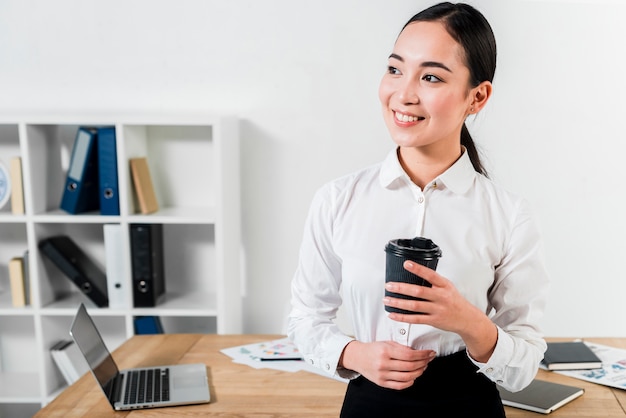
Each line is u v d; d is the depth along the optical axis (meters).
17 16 2.70
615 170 2.68
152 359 1.90
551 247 2.74
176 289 2.89
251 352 1.95
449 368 1.21
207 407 1.57
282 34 2.68
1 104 2.77
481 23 1.08
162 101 2.75
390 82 1.09
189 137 2.77
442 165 1.19
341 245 1.23
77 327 1.58
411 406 1.20
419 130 1.08
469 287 1.17
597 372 1.76
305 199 2.80
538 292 1.19
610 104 2.64
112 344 2.91
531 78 2.65
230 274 2.66
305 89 2.72
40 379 2.65
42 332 2.61
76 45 2.72
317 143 2.75
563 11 2.59
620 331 2.78
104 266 2.86
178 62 2.72
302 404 1.59
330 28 2.67
